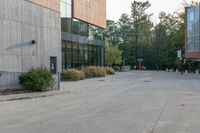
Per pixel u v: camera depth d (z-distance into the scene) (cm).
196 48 8481
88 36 5772
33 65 2880
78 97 2230
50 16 3231
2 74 2369
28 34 2808
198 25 8356
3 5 2472
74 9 5000
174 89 2988
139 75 6419
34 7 2908
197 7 8412
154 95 2389
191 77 5700
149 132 1079
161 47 12194
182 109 1628
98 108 1659
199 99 2116
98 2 6275
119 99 2103
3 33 2472
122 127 1158
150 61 12250
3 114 1455
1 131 1093
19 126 1177
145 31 12719
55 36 3350
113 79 4712
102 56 6594
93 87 3166
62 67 4575
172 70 10106
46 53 3138
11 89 2395
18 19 2659
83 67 5119
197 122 1262
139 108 1662
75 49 5119
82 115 1429
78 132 1073
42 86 2403
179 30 10681
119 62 9481
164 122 1261
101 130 1105
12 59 2575
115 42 12394
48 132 1073
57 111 1552
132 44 12431
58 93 2462
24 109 1617
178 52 9912
